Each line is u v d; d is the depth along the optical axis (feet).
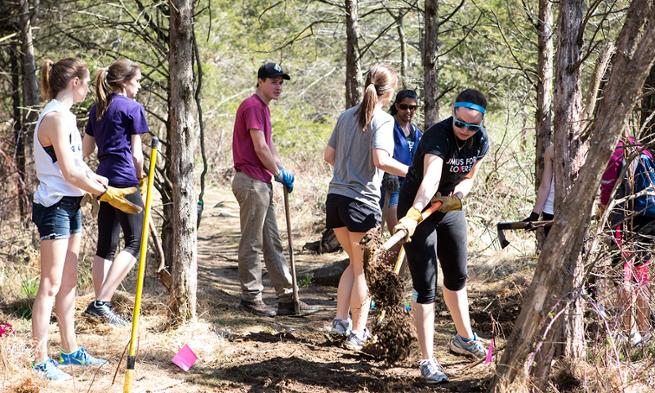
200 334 18.35
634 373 14.48
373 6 44.70
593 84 15.34
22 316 19.67
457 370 16.49
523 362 13.29
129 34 33.37
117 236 19.11
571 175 14.96
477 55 36.45
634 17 12.58
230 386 15.34
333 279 26.22
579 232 13.48
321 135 57.36
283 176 21.11
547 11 24.39
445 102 40.19
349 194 18.03
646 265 15.83
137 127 18.89
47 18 32.55
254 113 20.40
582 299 14.99
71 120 14.97
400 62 47.37
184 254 18.83
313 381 15.65
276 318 21.03
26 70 30.12
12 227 27.91
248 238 20.95
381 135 17.54
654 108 19.88
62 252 14.99
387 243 14.07
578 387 14.42
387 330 16.14
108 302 18.80
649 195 16.75
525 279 24.06
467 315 17.02
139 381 15.30
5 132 30.81
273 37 48.39
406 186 16.05
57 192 14.89
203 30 48.88
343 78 66.80
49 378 14.82
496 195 32.24
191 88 18.84
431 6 24.03
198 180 57.72
